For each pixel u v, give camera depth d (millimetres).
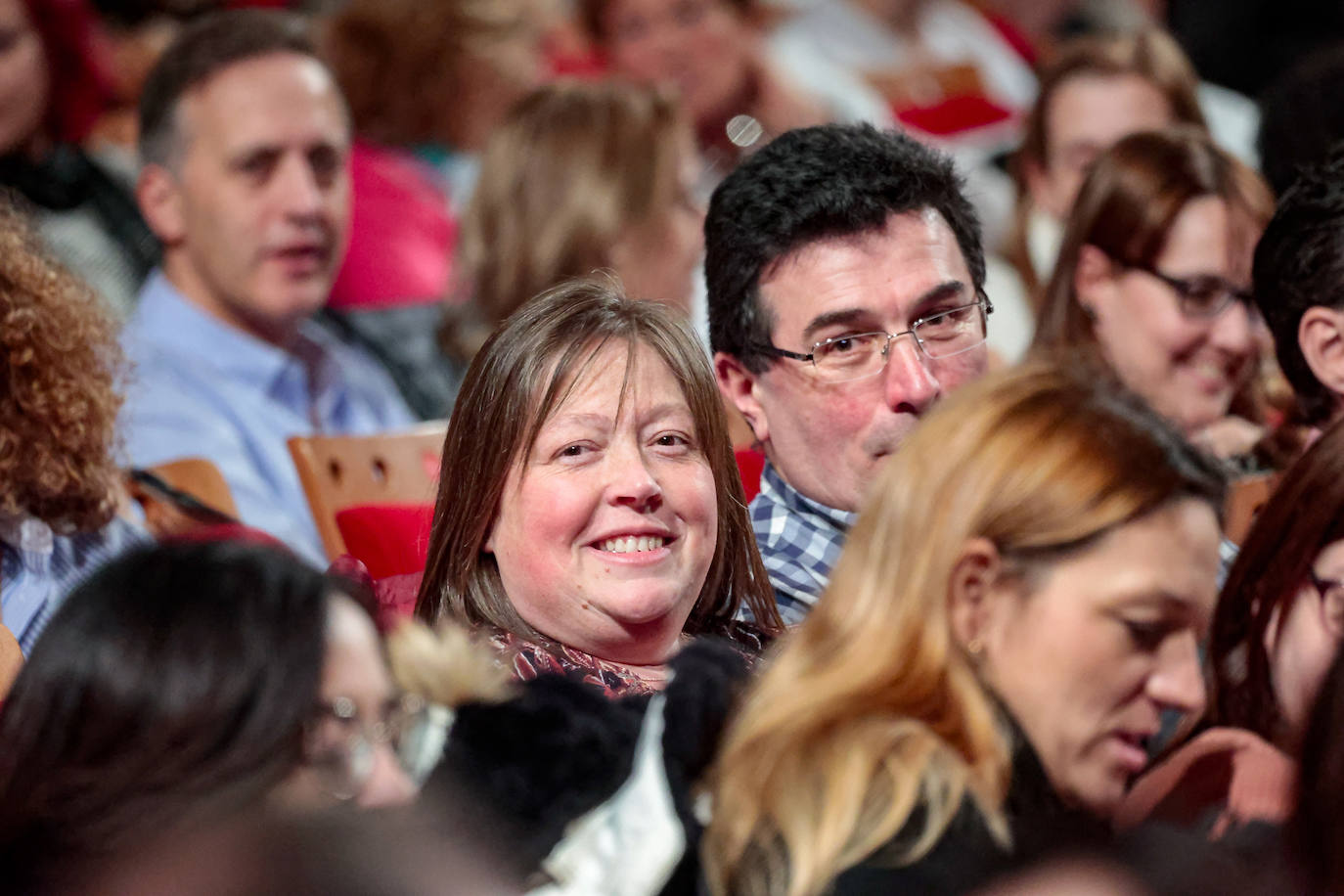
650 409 7113
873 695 5301
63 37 13867
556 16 18688
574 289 7324
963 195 8703
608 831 5328
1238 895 5316
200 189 12312
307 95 12555
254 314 12570
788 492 8719
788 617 8391
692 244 13477
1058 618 5281
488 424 7078
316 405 13023
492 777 5191
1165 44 14766
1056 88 14609
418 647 5418
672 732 5562
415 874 4637
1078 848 5238
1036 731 5355
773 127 18250
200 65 12375
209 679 4371
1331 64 13016
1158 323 10797
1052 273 11344
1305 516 6660
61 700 4402
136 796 4301
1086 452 5340
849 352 8227
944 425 5504
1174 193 10719
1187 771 5973
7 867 4332
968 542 5320
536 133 13086
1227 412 10984
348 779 4527
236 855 4336
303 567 4742
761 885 5133
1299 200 9055
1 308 8281
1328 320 8953
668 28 17938
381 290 14281
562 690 5617
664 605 7035
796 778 5176
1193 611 5395
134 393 11594
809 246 8219
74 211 13750
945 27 20938
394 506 9398
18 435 8289
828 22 20391
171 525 9258
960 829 5090
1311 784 5297
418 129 16297
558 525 6965
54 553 8562
